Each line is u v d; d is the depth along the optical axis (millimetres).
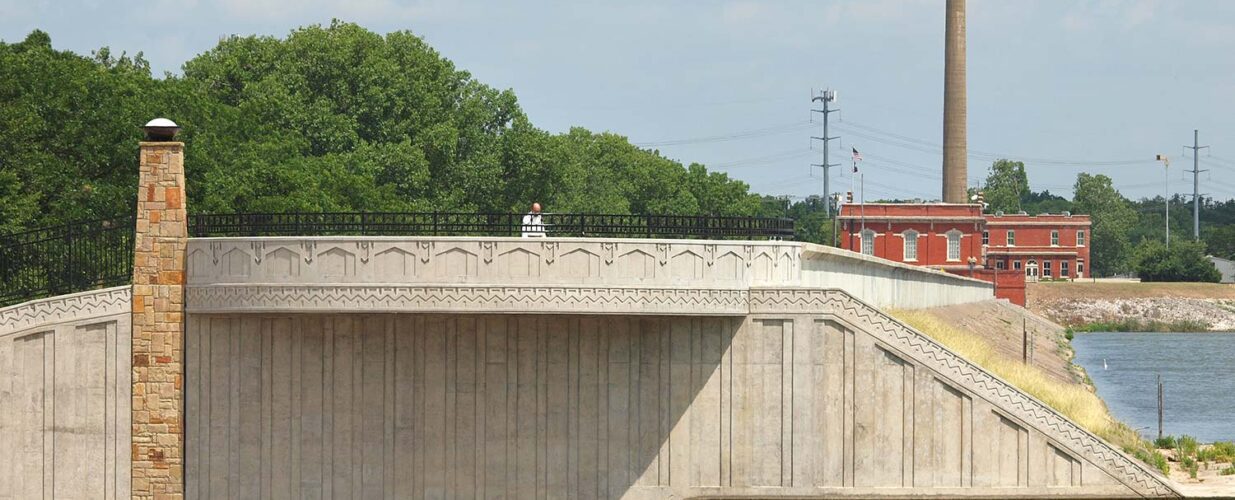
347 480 38594
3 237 40844
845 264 53500
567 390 38469
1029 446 38875
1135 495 38781
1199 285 196750
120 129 58969
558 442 38469
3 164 55844
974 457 38719
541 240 36312
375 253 36406
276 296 36844
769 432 38312
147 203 38594
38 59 61031
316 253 36719
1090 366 117438
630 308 36469
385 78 96562
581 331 38469
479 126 106500
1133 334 179000
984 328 97062
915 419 38719
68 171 57438
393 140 96562
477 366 38594
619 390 38406
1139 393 92875
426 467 38625
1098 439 38750
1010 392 38750
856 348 38656
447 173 101125
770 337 38312
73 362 38906
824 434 38562
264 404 38688
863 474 38594
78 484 38906
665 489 38406
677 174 173000
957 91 164500
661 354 38375
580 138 159125
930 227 165375
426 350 38656
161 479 38750
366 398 38625
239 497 38625
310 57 95500
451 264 36219
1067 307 190125
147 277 38594
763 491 38312
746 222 39938
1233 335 175125
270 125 79688
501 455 38562
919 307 79812
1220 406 84500
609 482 38438
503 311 36062
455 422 38594
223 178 65750
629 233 38656
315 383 38656
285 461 38656
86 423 38875
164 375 38656
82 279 40406
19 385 38906
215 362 38688
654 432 38375
